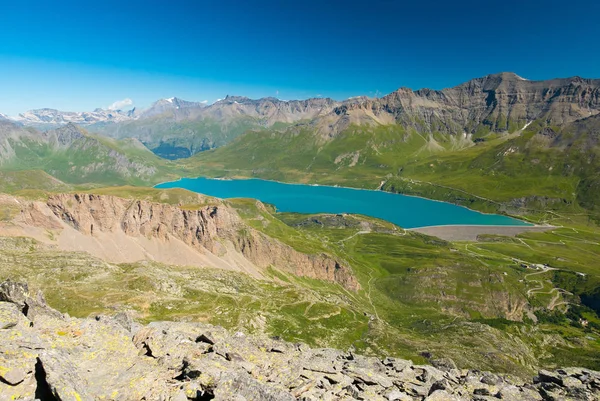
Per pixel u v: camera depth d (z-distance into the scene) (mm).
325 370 41656
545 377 48531
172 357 35781
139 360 34156
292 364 41344
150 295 178000
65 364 28250
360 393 37156
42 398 25906
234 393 29953
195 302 183000
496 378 47938
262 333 164875
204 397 30234
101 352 33375
